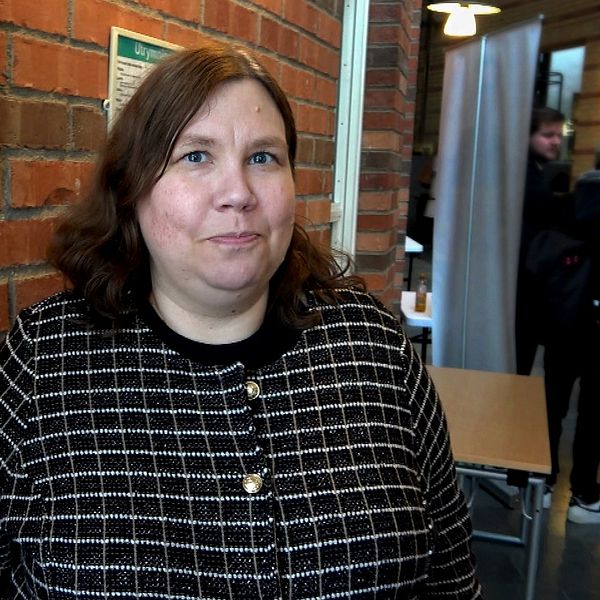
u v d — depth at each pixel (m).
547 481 3.14
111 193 0.93
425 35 9.55
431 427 1.04
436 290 3.32
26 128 1.03
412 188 8.38
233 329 0.94
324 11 2.22
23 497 0.88
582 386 3.01
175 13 1.38
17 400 0.91
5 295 1.04
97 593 0.83
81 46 1.13
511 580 2.58
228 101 0.85
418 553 0.93
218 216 0.84
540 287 3.09
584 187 2.96
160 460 0.87
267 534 0.86
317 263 1.06
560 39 6.41
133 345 0.93
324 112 2.31
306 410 0.94
